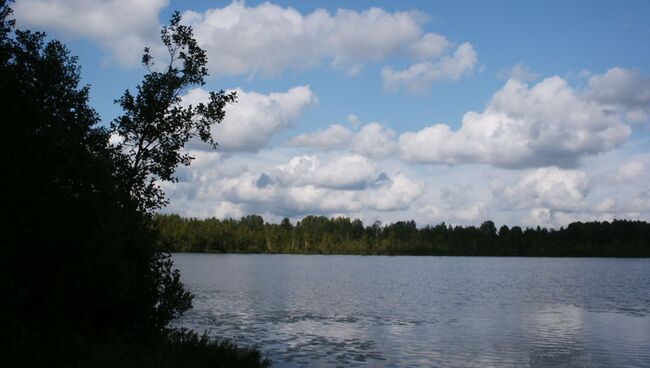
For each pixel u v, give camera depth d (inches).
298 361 844.0
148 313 668.7
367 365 832.3
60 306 587.2
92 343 540.7
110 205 609.3
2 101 502.3
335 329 1165.1
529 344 1033.5
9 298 509.4
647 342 1063.0
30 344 521.3
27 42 569.0
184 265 4404.5
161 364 526.9
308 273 3545.8
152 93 700.0
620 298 2037.4
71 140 562.3
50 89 579.8
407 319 1362.0
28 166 529.3
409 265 5511.8
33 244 543.8
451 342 1040.8
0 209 512.4
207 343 714.8
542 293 2255.2
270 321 1258.0
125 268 592.4
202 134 723.4
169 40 727.7
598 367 853.8
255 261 5625.0
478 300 1914.4
